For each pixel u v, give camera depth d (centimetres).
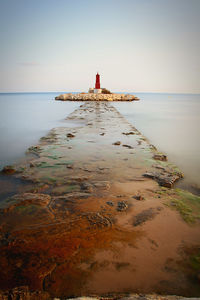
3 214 305
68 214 304
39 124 1491
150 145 777
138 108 3469
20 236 253
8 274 194
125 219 291
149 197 367
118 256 217
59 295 174
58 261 211
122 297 169
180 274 194
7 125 1459
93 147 737
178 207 330
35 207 325
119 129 1130
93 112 2102
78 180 442
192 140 1077
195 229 270
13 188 407
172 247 233
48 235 254
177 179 486
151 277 191
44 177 461
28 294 173
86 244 237
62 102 5412
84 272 196
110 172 493
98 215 301
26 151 705
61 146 751
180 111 2953
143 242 241
